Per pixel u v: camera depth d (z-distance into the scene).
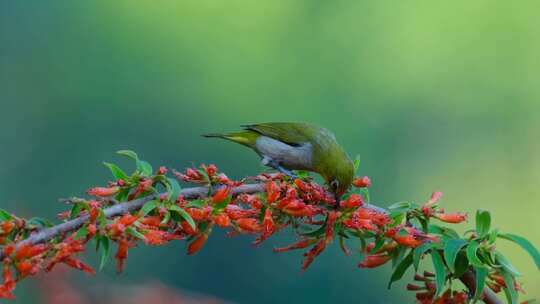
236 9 31.06
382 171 28.62
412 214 5.21
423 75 29.14
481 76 28.84
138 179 4.77
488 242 5.01
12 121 28.78
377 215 5.07
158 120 29.75
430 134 28.80
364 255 5.29
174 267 22.50
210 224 4.82
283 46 30.75
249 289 22.64
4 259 4.17
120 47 30.36
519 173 28.02
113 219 4.59
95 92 29.77
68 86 29.52
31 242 4.29
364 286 22.17
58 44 30.02
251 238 22.95
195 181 4.94
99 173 28.33
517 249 24.75
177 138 29.62
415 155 28.72
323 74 30.14
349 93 29.81
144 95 29.81
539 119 28.44
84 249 4.30
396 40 29.77
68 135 28.91
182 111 29.91
